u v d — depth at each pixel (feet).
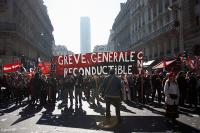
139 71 58.08
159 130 30.60
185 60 73.97
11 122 36.94
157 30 139.54
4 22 127.85
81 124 34.88
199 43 94.99
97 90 60.75
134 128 31.89
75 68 59.47
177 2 115.24
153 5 155.22
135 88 67.10
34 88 58.34
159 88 56.80
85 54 59.31
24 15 162.61
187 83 52.95
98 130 31.14
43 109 50.67
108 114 34.68
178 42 116.06
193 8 99.91
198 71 62.69
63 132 30.22
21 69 89.45
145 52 174.29
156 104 56.59
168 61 81.41
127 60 58.23
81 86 56.54
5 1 129.80
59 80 79.82
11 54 131.34
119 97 34.30
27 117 41.16
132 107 51.88
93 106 54.95
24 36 150.20
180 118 38.01
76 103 57.21
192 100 50.67
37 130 31.48
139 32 193.67
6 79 70.13
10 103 62.13
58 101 67.00
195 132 29.35
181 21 97.81
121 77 65.72
